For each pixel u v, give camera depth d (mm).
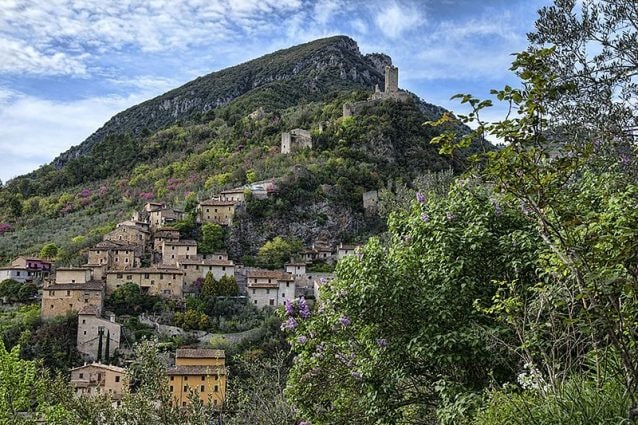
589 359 6492
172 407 14500
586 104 8812
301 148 119750
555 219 5316
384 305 9625
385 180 106688
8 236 110312
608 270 4707
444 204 11008
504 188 5508
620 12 8977
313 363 11406
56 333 66375
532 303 7277
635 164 7973
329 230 96688
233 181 113625
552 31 9508
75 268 76875
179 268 80562
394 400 10305
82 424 14727
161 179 127000
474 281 9547
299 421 14969
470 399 8266
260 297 77188
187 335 67750
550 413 5629
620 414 5277
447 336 9023
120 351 65875
